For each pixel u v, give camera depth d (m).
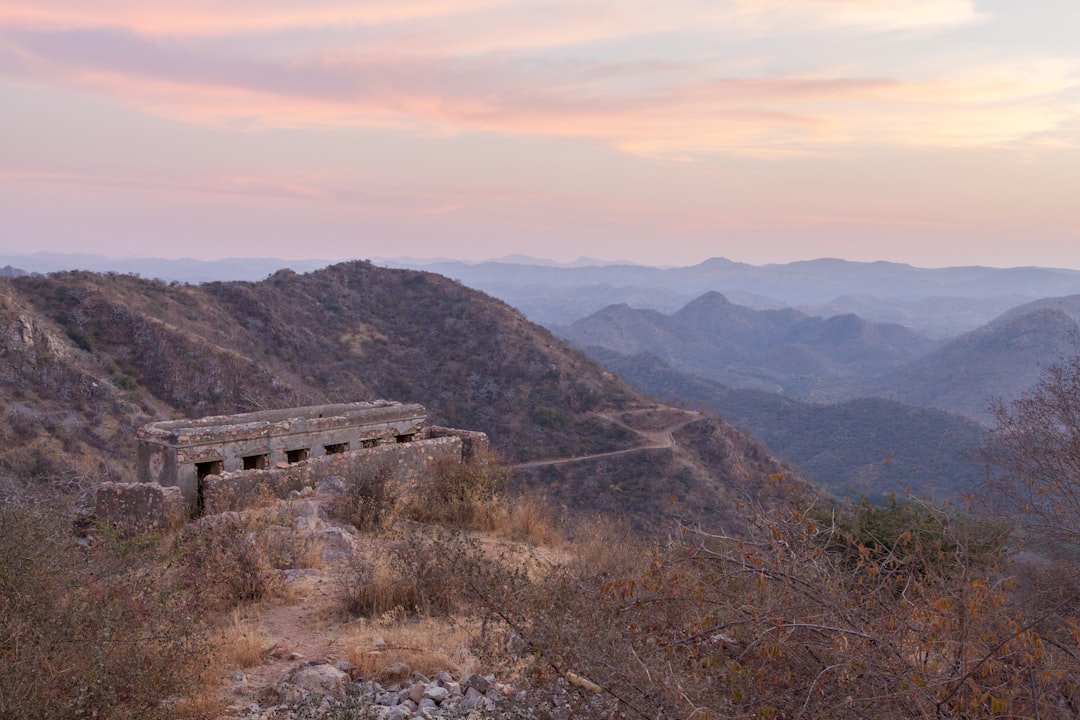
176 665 5.50
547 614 4.84
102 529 10.82
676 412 78.75
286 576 9.35
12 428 42.66
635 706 3.85
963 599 4.34
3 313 50.09
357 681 6.18
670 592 4.64
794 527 4.96
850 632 4.00
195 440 13.20
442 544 9.08
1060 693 4.17
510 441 69.25
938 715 3.78
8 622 5.05
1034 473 8.16
